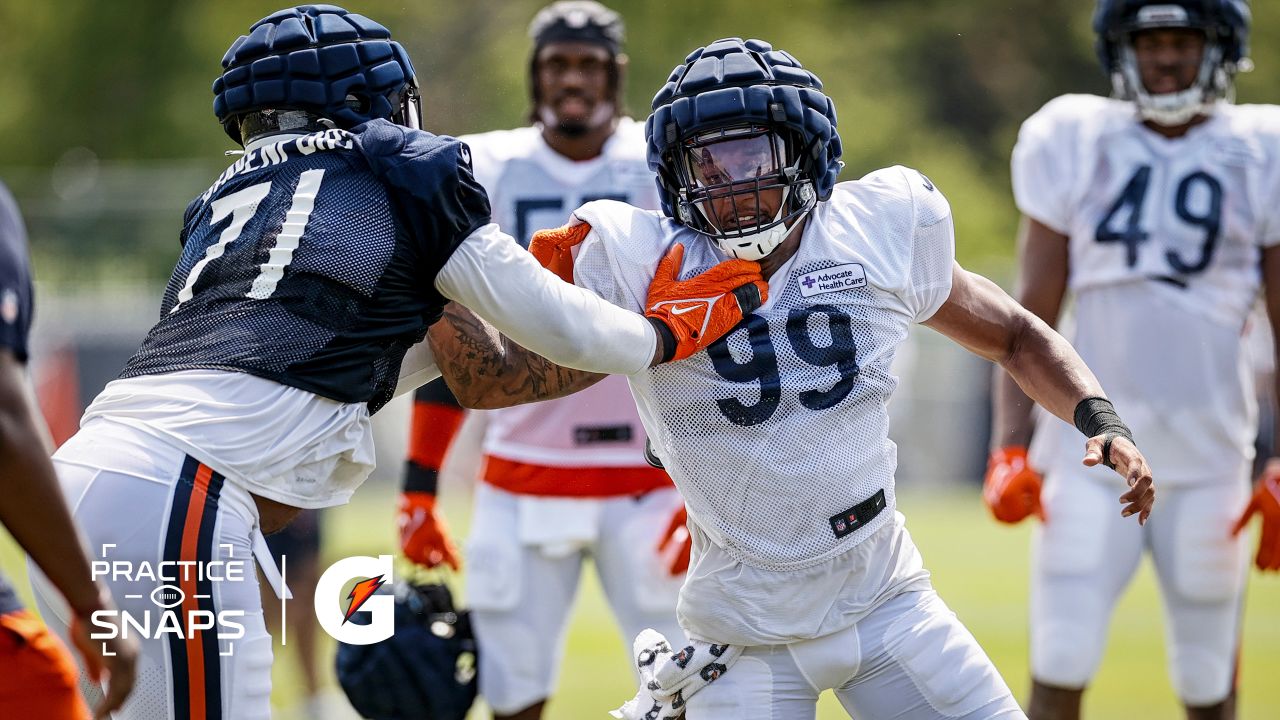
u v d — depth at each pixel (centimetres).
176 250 6112
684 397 1159
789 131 1150
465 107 6244
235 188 1187
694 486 1178
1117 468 1160
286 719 2150
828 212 1190
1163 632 2942
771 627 1173
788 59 1174
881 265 1174
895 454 1210
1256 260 1770
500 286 1130
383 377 1184
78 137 7925
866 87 8862
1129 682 2400
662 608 1747
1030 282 1819
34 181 7244
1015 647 2694
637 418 1756
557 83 1786
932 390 5656
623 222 1188
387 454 5431
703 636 1204
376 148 1151
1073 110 1827
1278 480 1717
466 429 4666
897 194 1201
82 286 6031
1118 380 1772
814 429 1151
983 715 1163
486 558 1745
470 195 1148
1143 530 1767
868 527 1173
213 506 1107
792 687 1188
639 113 7294
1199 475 1747
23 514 912
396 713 1664
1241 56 1764
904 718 1183
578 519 1748
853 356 1162
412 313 1171
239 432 1119
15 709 957
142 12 7925
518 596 1744
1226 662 1755
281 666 2508
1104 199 1786
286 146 1180
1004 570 3769
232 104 1200
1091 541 1723
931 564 3872
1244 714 2114
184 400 1117
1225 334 1753
